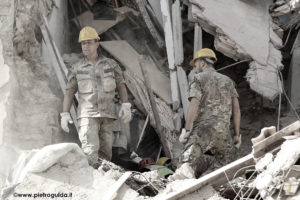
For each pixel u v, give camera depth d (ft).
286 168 18.07
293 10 35.14
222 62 39.42
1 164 22.30
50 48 29.17
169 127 33.42
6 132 23.31
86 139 23.63
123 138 27.86
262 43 33.88
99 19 37.35
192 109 24.59
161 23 37.60
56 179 20.20
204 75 25.22
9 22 25.41
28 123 24.75
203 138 24.58
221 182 19.77
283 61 39.88
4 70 24.12
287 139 19.03
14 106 24.68
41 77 27.48
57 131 25.84
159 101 34.17
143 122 33.12
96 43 24.81
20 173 20.61
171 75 35.04
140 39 37.73
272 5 35.53
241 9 34.27
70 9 37.19
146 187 21.70
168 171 25.59
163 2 36.45
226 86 25.34
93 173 20.62
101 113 23.98
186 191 19.08
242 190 20.03
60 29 33.45
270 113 37.55
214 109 24.81
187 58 38.81
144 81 33.96
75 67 24.75
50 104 25.94
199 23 33.96
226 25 33.45
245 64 39.14
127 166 28.81
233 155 25.30
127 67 34.94
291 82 37.88
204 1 33.60
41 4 29.19
